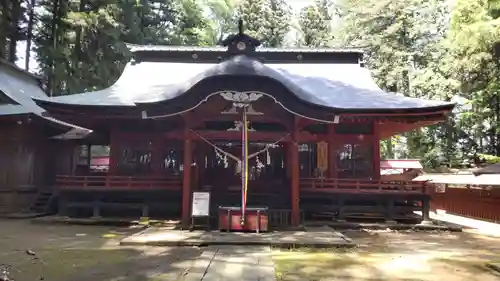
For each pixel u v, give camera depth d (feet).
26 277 24.64
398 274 26.23
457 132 99.30
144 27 110.63
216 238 37.32
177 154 60.34
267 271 26.00
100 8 89.40
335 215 54.39
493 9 72.02
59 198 54.65
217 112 45.16
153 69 70.28
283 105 42.14
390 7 112.27
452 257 32.24
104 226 49.24
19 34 90.53
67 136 71.20
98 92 61.36
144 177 53.93
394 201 53.88
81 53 91.04
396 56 111.45
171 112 42.45
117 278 24.40
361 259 30.91
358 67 71.26
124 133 60.08
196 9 127.54
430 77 93.61
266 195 54.13
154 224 49.57
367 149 58.54
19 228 46.98
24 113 61.98
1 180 63.16
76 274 25.40
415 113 51.19
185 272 25.75
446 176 75.77
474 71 80.53
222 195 54.08
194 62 72.59
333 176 57.82
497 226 54.60
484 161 88.84
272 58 73.10
